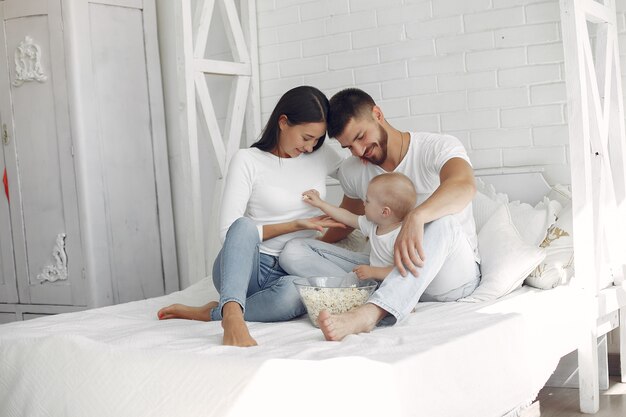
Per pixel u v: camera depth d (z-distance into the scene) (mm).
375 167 3133
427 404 1975
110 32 4289
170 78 4551
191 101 3973
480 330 2273
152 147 4477
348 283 2664
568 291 2959
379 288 2488
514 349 2414
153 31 4496
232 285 2408
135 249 4359
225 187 2949
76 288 4207
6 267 4445
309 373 1806
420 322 2475
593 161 3230
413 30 3963
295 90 2947
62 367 2029
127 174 4340
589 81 3184
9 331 2527
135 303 3105
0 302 4488
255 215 3025
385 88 4070
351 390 1792
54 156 4223
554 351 2711
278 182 2986
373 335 2293
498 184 3719
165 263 4508
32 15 4211
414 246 2516
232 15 4340
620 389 3344
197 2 4152
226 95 4617
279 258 2873
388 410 1842
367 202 2793
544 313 2662
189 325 2609
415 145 3041
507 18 3705
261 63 4461
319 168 3100
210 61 4121
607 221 3340
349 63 4172
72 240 4203
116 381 1938
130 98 4375
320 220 2953
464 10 3812
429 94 3941
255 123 4410
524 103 3689
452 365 2096
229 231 2568
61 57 4148
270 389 1804
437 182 3029
